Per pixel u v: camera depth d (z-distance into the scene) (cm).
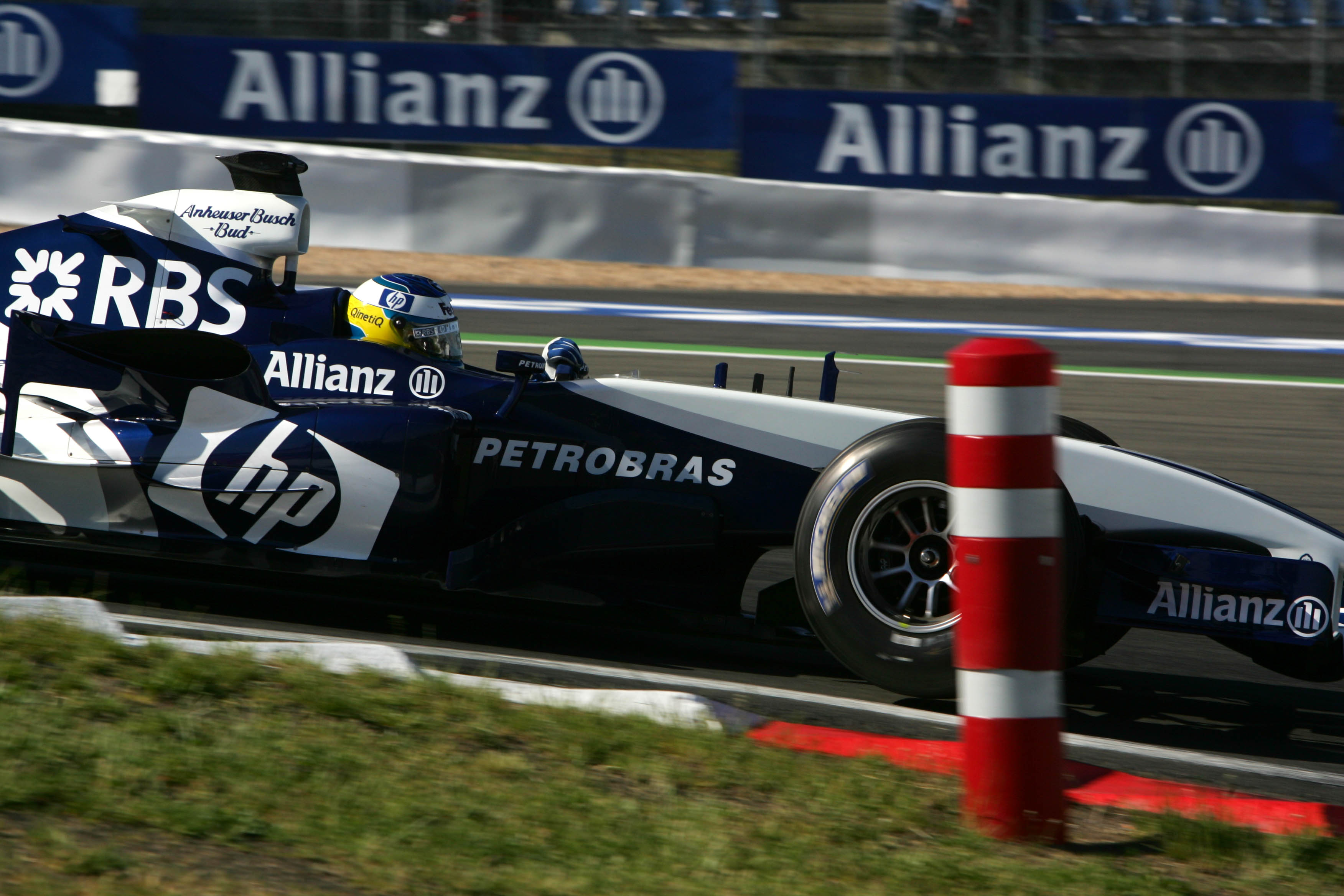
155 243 1588
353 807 901
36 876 763
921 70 4916
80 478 1431
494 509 1484
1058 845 959
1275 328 4075
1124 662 1589
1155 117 4531
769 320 3941
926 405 2970
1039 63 4875
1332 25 4809
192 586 1543
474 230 4494
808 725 1255
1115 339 3866
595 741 1061
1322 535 1355
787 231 4534
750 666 1462
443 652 1376
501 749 1045
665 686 1331
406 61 4569
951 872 888
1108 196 4581
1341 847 994
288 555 1423
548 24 4959
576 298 4084
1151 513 1371
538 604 1536
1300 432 2883
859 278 4550
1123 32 4862
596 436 1475
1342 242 4500
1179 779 1205
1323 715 1447
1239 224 4516
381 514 1412
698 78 4566
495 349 3391
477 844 867
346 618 1482
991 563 932
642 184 4500
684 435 1467
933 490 1247
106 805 860
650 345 3538
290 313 1577
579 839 892
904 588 1348
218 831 851
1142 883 894
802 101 4569
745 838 921
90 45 4594
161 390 1448
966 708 967
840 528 1264
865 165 4584
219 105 4578
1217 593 1306
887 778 1058
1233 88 4859
